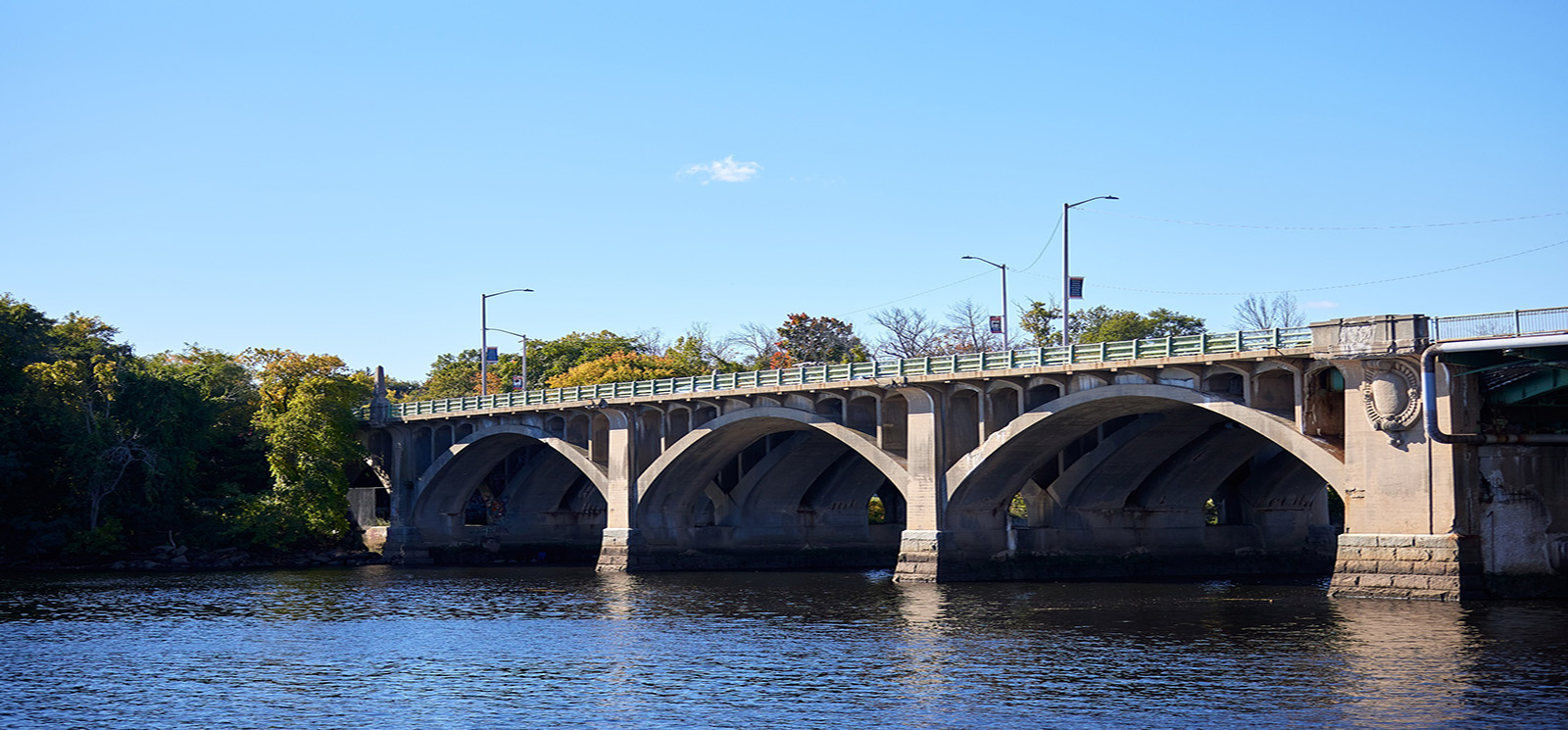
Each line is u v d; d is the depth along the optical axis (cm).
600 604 6794
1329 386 5828
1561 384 5178
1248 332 5953
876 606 6328
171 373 11038
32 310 11419
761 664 4550
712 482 9562
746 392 8275
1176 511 8206
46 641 5391
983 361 7100
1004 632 5219
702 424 8788
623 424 9200
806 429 8781
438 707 3894
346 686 4269
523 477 11019
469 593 7594
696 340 15888
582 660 4731
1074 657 4553
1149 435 7300
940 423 7331
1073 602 6328
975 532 7481
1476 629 4719
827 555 9681
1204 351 6097
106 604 6988
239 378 12512
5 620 6134
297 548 10981
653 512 9225
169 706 3966
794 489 9506
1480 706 3569
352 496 11488
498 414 10231
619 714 3759
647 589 7688
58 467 10444
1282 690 3859
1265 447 8338
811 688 4088
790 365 14812
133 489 10544
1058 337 13262
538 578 8794
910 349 14225
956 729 3497
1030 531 7675
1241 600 6278
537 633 5541
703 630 5516
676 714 3744
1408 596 5381
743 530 9438
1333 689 3838
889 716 3662
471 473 11006
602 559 9275
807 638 5200
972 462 7144
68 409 10519
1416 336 5325
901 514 10431
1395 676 3975
